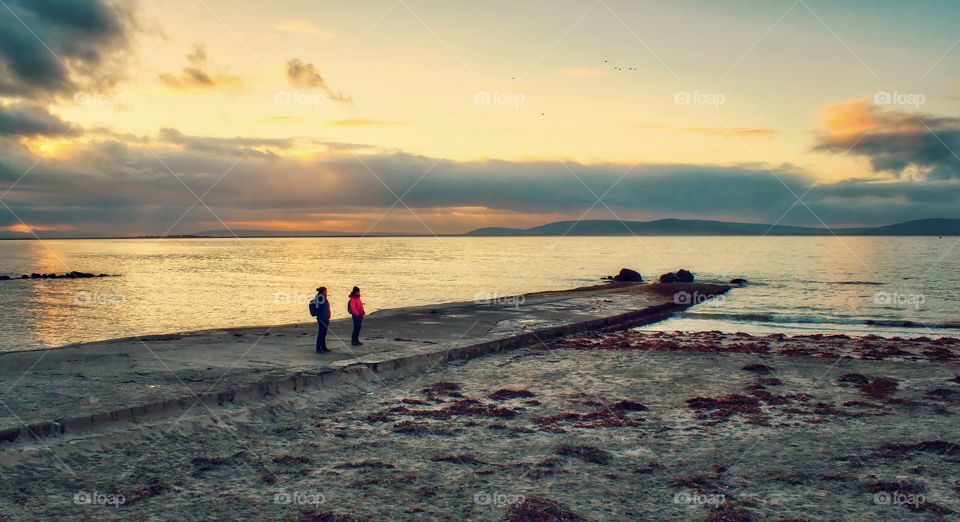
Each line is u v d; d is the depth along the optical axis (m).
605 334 25.78
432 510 8.39
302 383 14.66
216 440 11.27
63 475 9.32
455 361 19.45
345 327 24.70
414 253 164.88
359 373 16.19
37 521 7.79
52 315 36.81
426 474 9.77
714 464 10.33
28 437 10.22
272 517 8.08
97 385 13.52
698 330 28.89
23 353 17.53
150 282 63.22
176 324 33.09
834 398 14.97
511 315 29.52
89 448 10.30
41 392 12.77
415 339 21.61
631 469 10.09
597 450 10.87
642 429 12.38
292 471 9.83
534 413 13.55
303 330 23.67
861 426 12.59
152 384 13.71
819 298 44.94
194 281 64.44
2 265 100.38
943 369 18.39
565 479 9.61
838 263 102.62
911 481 9.52
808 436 11.92
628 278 64.69
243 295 48.94
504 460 10.49
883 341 23.84
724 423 12.80
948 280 63.12
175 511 8.21
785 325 30.95
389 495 8.90
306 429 12.16
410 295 48.56
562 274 76.75
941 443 11.20
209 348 18.86
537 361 19.72
